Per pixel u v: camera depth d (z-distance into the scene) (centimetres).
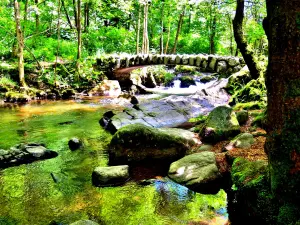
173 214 415
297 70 274
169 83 2278
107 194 475
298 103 275
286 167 287
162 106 1030
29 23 1928
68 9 2617
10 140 781
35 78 1588
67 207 436
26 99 1404
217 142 638
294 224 272
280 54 283
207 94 1197
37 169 577
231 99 1016
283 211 293
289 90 279
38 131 877
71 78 1722
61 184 511
